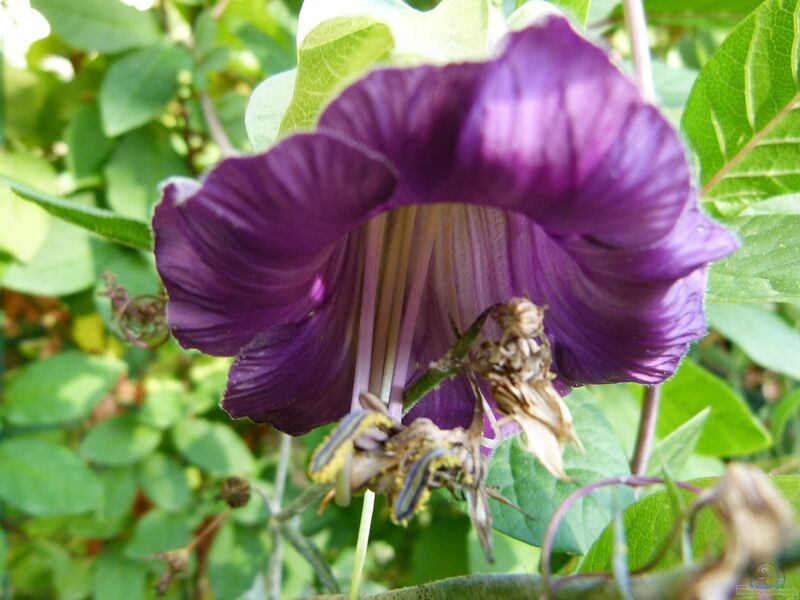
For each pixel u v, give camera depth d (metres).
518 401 0.07
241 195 0.06
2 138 0.15
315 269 0.07
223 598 0.18
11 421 0.16
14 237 0.15
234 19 0.15
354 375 0.08
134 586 0.19
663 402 0.15
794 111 0.10
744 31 0.10
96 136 0.16
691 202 0.06
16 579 0.21
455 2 0.06
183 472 0.18
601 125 0.05
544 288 0.08
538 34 0.05
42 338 0.20
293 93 0.07
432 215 0.08
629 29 0.10
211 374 0.18
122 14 0.15
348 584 0.19
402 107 0.05
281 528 0.12
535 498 0.09
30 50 0.18
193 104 0.16
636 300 0.06
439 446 0.07
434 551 0.16
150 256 0.15
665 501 0.07
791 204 0.11
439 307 0.08
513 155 0.05
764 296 0.09
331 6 0.07
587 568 0.08
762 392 0.21
